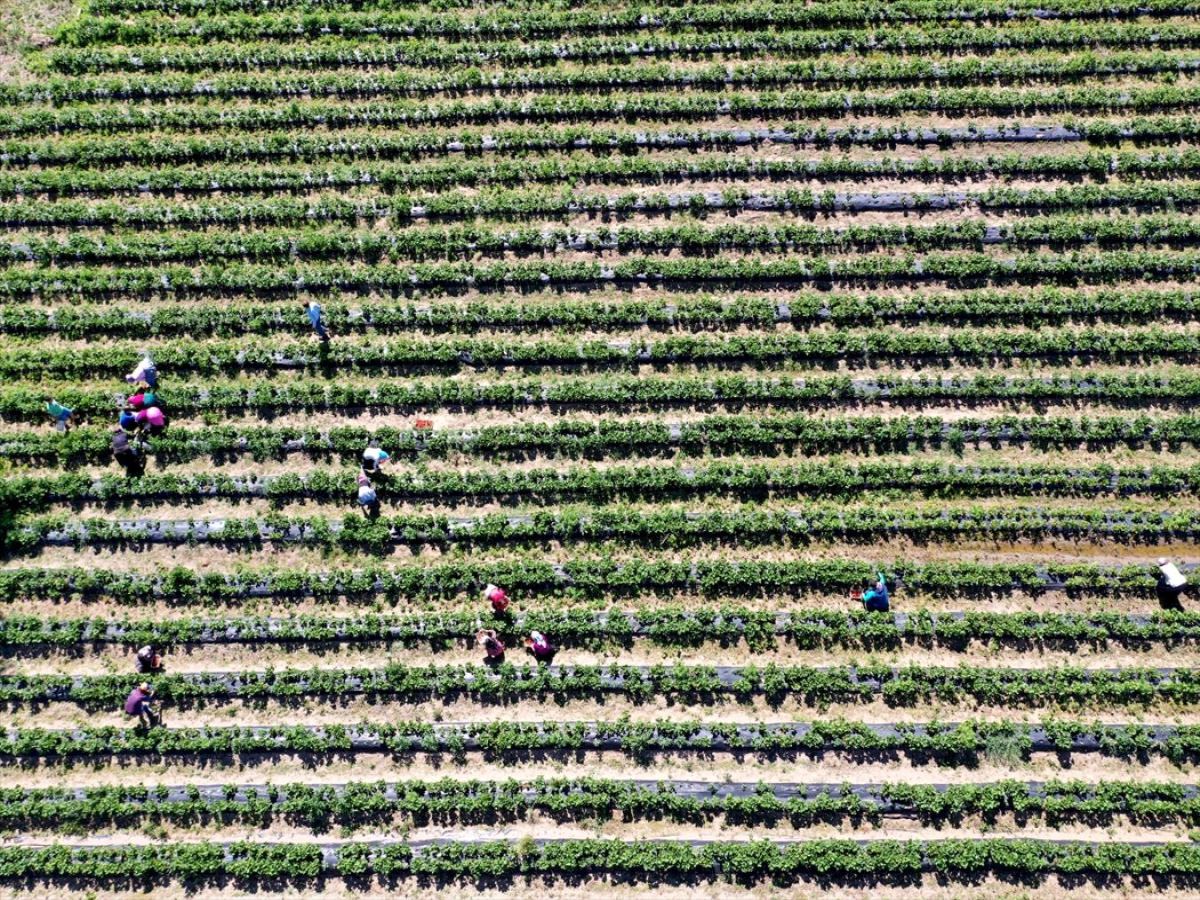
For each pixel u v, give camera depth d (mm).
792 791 22547
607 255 26469
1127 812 22438
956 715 23094
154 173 26859
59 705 23156
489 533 24141
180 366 25438
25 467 24766
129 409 24969
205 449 24781
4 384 25328
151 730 22828
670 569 23844
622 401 25234
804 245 26562
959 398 25422
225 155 27109
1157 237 26609
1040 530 24500
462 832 22297
